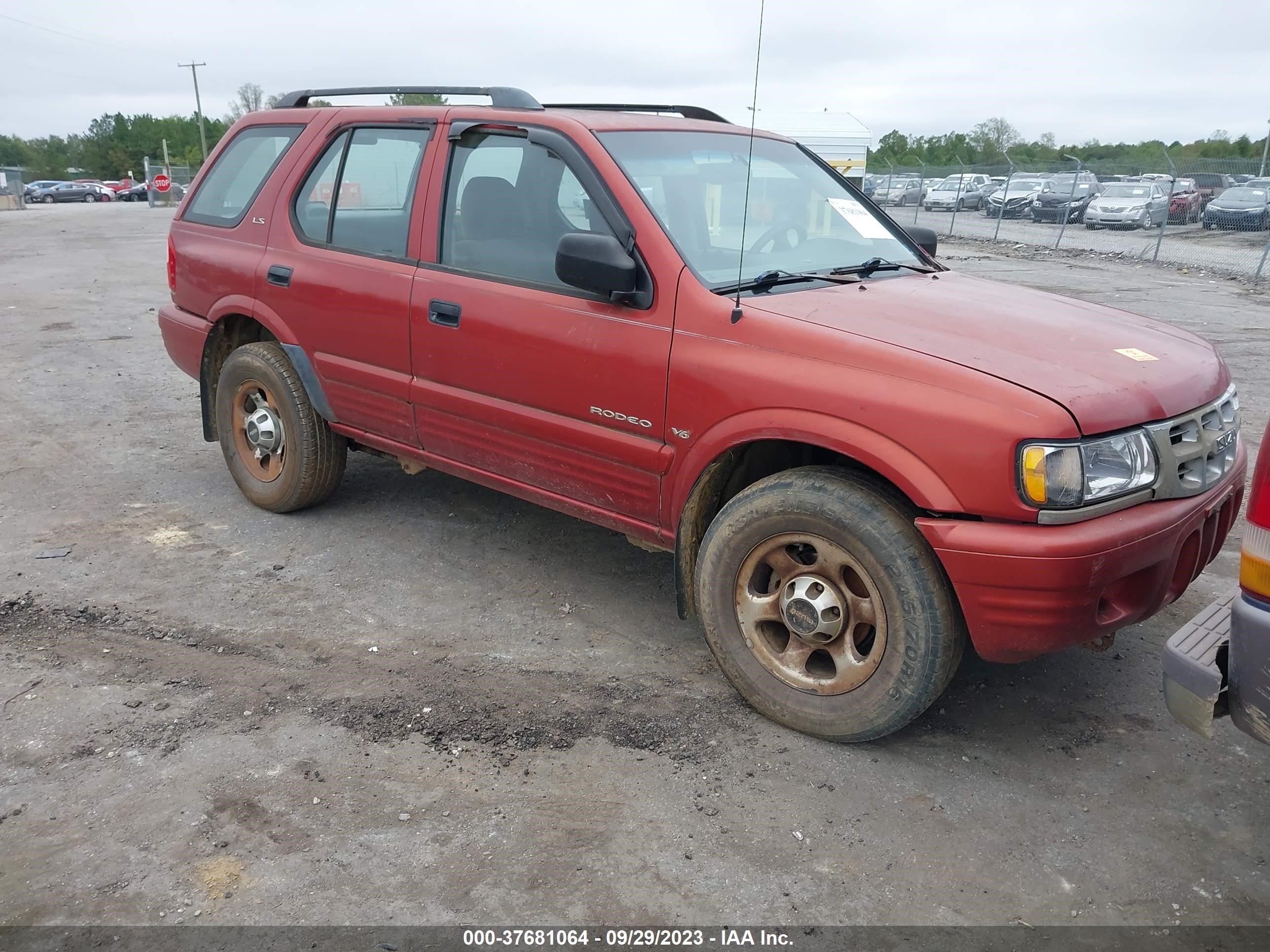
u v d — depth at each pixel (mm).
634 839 2691
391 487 5535
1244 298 14531
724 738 3172
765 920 2408
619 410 3406
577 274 3230
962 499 2695
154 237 24984
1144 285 16062
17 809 2777
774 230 3764
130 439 6488
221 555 4590
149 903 2438
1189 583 3104
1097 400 2705
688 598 3459
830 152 20375
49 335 10336
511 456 3877
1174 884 2543
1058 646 2746
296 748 3078
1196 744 3166
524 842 2672
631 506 3549
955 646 2885
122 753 3041
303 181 4586
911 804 2855
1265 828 2768
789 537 3074
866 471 3025
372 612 4043
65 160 116812
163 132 110188
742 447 3256
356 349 4305
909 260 4125
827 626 3031
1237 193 23656
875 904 2467
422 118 4137
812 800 2867
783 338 3021
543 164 3680
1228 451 3164
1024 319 3236
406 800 2836
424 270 4000
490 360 3756
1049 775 3000
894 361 2824
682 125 3963
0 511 5121
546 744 3125
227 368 4953
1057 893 2510
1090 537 2629
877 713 2990
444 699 3379
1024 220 31531
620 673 3580
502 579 4375
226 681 3479
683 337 3215
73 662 3598
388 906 2434
